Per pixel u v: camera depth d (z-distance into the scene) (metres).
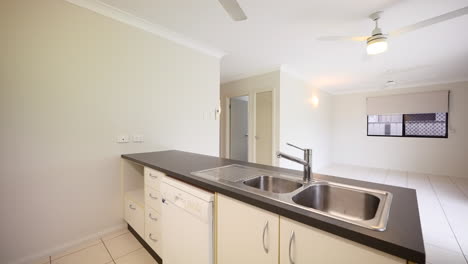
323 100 5.75
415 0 1.79
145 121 2.31
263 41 2.71
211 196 1.17
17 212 1.58
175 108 2.61
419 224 0.73
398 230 0.68
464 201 3.19
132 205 2.00
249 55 3.22
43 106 1.67
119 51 2.09
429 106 4.96
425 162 5.06
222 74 4.34
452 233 2.27
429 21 1.69
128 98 2.17
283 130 3.96
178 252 1.37
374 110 5.78
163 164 1.72
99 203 2.00
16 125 1.56
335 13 2.04
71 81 1.80
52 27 1.70
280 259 0.89
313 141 5.22
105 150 2.02
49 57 1.68
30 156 1.62
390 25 2.23
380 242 0.63
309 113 4.95
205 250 1.18
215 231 1.18
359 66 3.73
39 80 1.64
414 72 4.10
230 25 2.30
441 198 3.32
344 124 6.32
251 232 1.00
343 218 0.77
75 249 1.83
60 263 1.65
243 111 5.35
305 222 0.79
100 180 2.00
